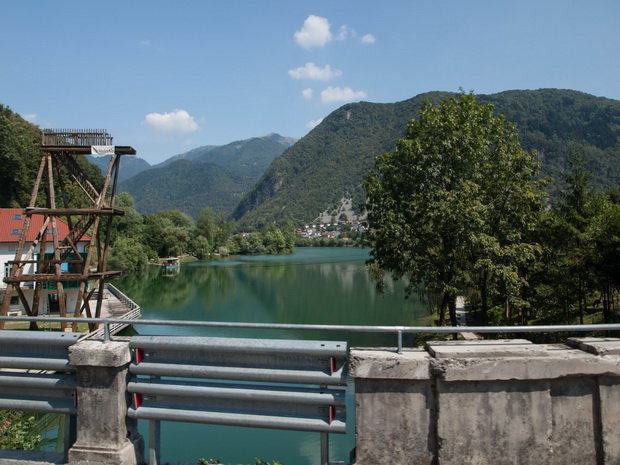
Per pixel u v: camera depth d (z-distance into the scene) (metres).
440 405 3.27
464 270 20.86
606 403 3.30
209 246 125.56
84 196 68.25
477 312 35.53
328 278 73.12
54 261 22.48
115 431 3.69
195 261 113.50
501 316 28.50
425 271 20.94
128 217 98.19
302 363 3.53
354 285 63.34
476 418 3.27
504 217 20.84
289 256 135.88
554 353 3.34
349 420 13.78
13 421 8.48
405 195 22.56
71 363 3.71
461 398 3.28
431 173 20.97
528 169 21.64
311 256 135.88
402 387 3.35
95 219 23.22
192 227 132.50
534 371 3.24
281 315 42.28
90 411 3.73
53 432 10.95
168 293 58.16
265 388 3.55
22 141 63.19
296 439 13.30
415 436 3.34
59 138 22.86
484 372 3.21
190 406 3.69
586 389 3.34
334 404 3.42
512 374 3.23
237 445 12.91
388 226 21.59
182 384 3.68
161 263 100.06
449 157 21.39
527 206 20.75
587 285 19.53
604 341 3.49
